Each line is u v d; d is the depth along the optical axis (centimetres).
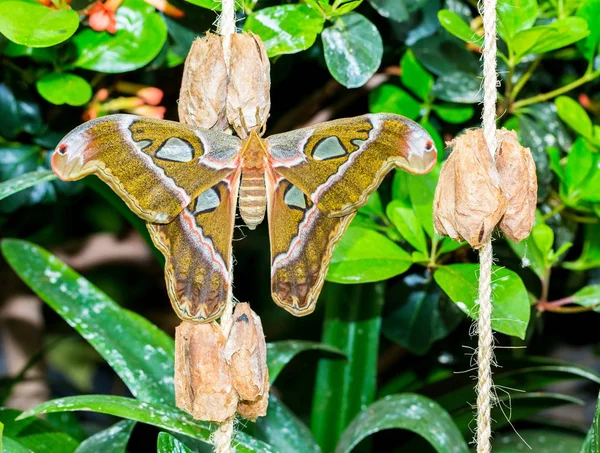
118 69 84
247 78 71
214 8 80
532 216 70
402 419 88
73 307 89
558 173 91
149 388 86
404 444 99
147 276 133
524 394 95
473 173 69
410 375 106
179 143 70
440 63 92
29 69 87
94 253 122
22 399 114
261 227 115
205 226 71
